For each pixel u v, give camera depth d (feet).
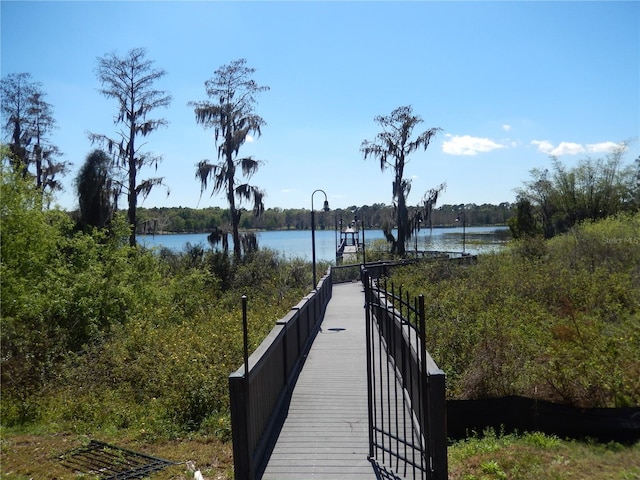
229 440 20.99
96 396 28.45
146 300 57.36
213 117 91.91
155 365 30.60
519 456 18.76
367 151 108.37
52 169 92.22
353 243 153.69
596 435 20.94
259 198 92.38
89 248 57.67
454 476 17.29
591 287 45.88
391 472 16.07
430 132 105.60
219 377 26.02
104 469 18.48
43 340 38.11
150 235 92.73
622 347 27.76
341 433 19.53
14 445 21.42
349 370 29.12
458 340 31.04
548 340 30.68
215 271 78.84
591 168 131.03
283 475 16.10
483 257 79.25
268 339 21.13
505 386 24.35
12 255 47.42
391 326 28.43
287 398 23.79
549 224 137.49
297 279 77.41
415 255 106.32
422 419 15.20
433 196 104.42
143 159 84.43
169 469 17.94
